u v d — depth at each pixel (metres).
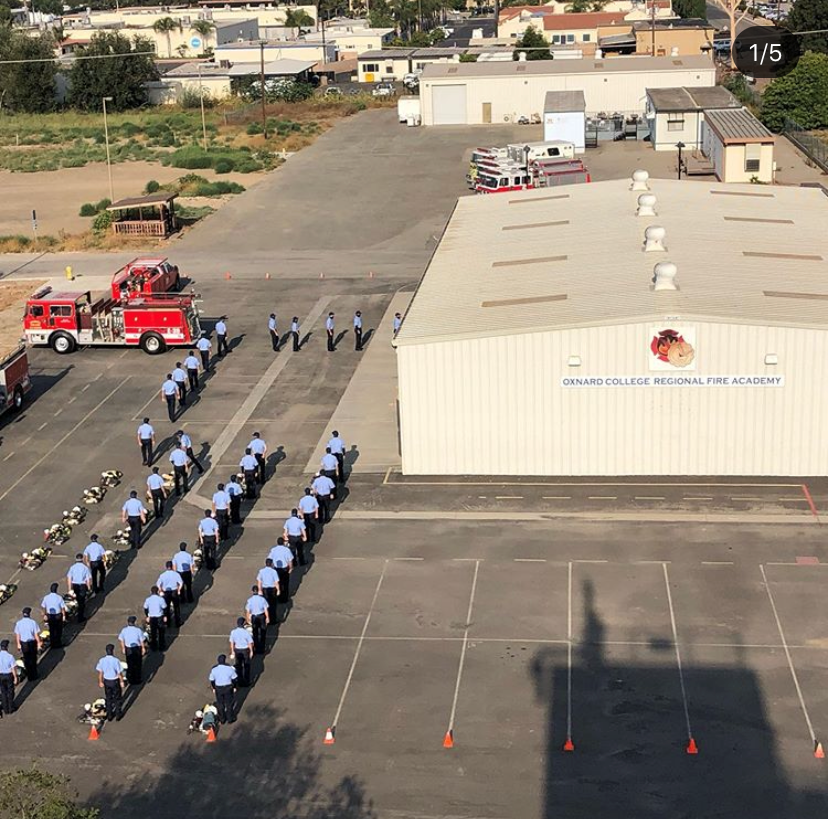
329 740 24.70
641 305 36.16
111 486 38.12
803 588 29.77
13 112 126.62
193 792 23.38
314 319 55.03
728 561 31.28
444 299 40.25
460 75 107.00
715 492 35.25
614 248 43.56
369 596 30.44
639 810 22.19
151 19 190.88
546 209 52.09
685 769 23.30
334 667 27.42
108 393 46.72
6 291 62.44
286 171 91.25
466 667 27.12
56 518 36.06
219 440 41.47
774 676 26.20
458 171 88.06
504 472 37.22
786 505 34.25
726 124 83.81
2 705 26.39
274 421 42.91
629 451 36.47
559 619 28.89
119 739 25.23
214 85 132.25
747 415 35.69
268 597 29.16
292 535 31.77
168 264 59.53
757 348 35.00
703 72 102.25
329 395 45.25
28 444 41.88
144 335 51.28
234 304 58.19
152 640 28.31
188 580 30.39
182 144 104.62
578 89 104.81
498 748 24.22
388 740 24.67
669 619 28.66
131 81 127.31
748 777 23.00
